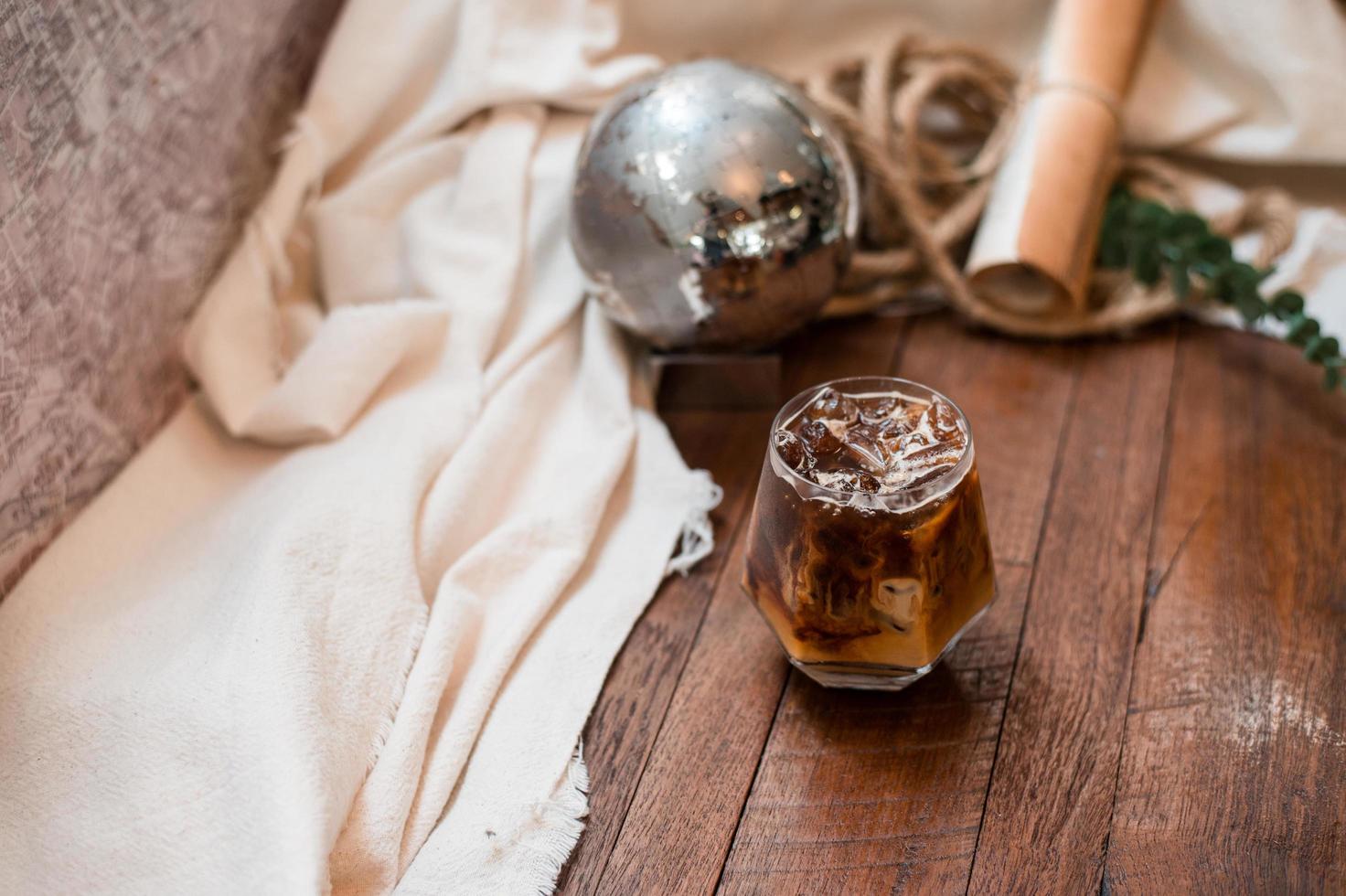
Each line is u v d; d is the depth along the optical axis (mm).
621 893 766
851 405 797
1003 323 1011
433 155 1033
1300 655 827
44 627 844
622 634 855
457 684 834
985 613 855
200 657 812
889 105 1049
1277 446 929
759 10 1108
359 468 891
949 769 797
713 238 899
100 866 763
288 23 1086
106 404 927
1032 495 915
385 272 1029
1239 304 958
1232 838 765
